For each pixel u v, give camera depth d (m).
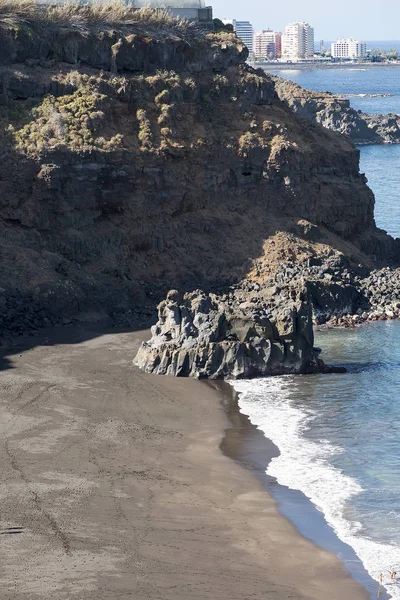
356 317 96.62
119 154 101.75
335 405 73.31
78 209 100.88
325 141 117.00
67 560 49.81
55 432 66.19
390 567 50.97
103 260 99.69
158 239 103.75
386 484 60.22
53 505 55.50
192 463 62.72
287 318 80.06
